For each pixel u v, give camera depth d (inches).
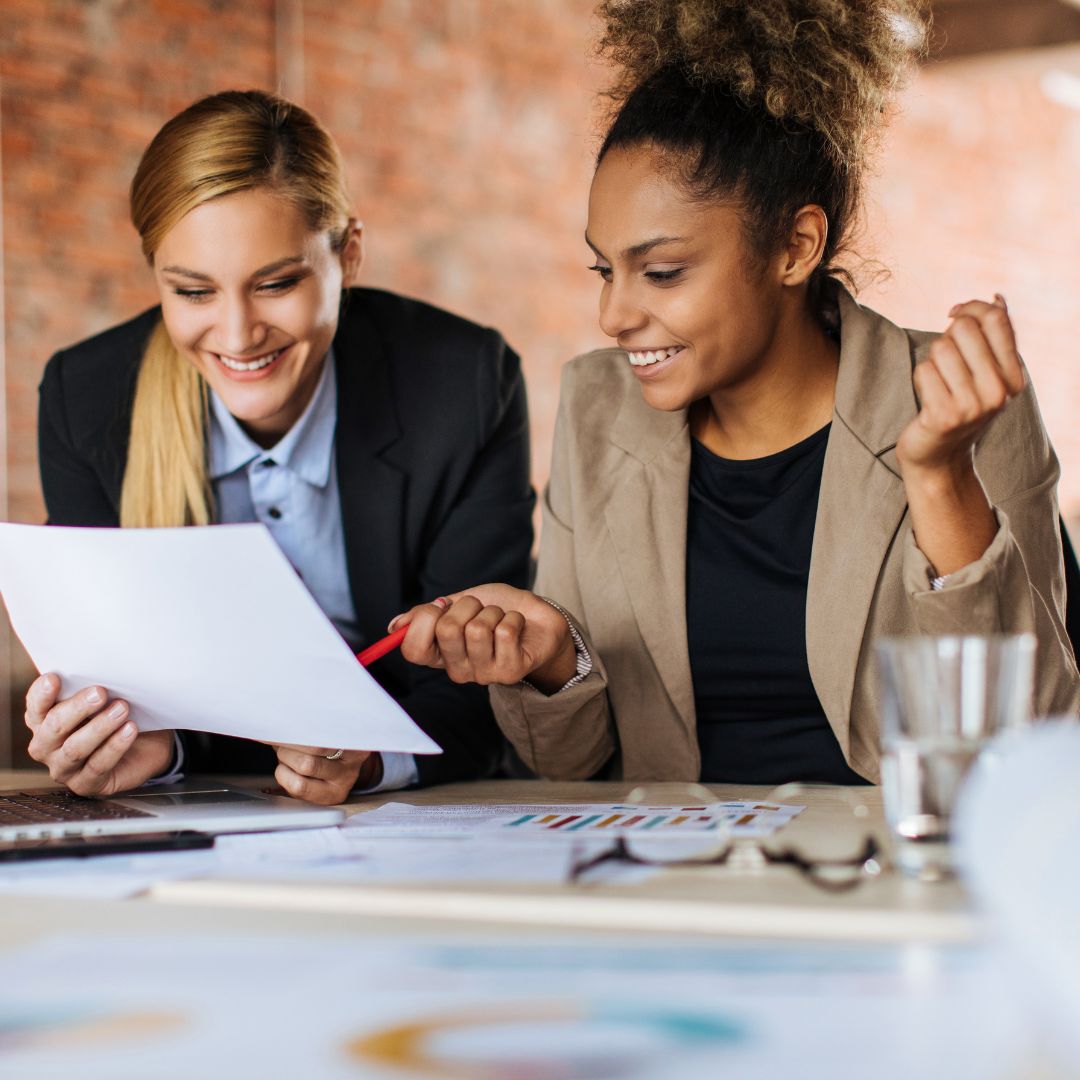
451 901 27.8
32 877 31.9
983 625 47.1
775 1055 18.2
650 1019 19.8
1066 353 306.5
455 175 208.1
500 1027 19.5
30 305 158.7
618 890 28.3
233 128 62.2
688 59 54.7
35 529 42.4
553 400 222.8
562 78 223.8
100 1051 18.9
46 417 74.5
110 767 47.9
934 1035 19.0
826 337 61.6
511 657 50.3
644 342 55.2
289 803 42.9
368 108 195.9
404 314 75.2
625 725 61.5
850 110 56.6
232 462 70.9
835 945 24.3
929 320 272.2
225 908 28.3
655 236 53.5
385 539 70.9
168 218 62.1
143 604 42.4
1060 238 304.2
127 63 167.5
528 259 219.0
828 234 57.5
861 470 57.1
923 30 60.9
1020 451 56.9
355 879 30.2
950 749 28.9
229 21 178.7
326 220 65.1
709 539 61.1
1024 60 220.2
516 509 73.8
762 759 60.4
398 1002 20.8
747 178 53.7
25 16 157.9
